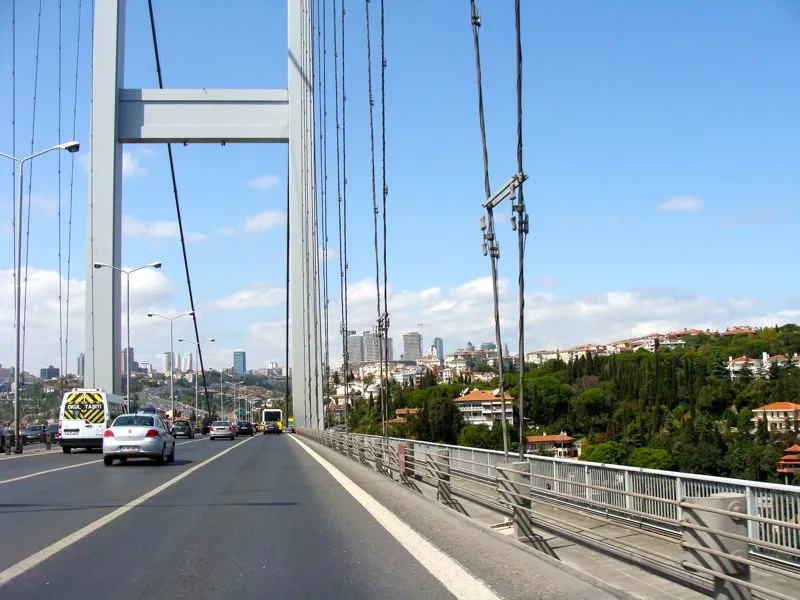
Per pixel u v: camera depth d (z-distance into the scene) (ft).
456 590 19.74
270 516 34.22
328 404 174.40
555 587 19.69
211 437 167.12
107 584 20.84
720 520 17.08
